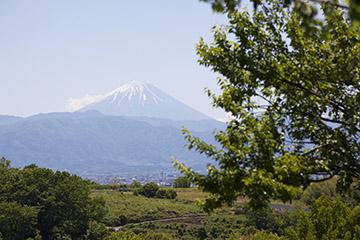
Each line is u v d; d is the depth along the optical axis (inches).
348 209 1011.3
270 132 555.2
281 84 597.9
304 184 528.1
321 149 562.9
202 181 528.1
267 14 602.9
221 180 519.5
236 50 612.7
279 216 2933.1
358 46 569.3
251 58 598.9
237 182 511.5
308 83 583.8
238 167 523.8
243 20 604.7
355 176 577.6
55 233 3981.3
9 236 3727.9
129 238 3631.9
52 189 4168.3
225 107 609.6
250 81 612.1
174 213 4729.3
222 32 625.3
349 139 564.7
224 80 632.4
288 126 602.9
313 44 593.3
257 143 533.0
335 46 582.9
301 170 517.7
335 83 585.0
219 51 620.7
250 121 557.6
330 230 969.5
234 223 3919.8
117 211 4739.2
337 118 596.4
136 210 4830.2
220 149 544.7
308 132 594.6
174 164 550.3
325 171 550.0
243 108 602.2
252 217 3061.0
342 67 570.3
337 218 1001.5
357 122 558.6
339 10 553.3
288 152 557.3
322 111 592.1
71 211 4146.2
